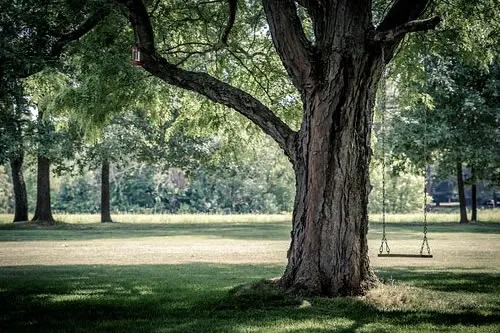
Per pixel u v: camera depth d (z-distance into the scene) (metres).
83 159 41.78
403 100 18.55
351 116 10.45
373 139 15.60
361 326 8.31
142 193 75.94
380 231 34.09
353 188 10.57
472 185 45.41
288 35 10.53
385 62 10.87
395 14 10.91
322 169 10.50
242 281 13.09
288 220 53.06
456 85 36.25
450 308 9.68
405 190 72.06
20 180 42.59
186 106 17.39
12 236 30.08
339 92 10.38
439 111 37.25
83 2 12.67
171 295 11.11
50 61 12.67
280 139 11.08
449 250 21.52
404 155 39.12
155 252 21.52
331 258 10.48
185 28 16.70
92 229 37.22
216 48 14.98
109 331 8.03
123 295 11.19
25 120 34.25
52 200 76.62
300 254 10.66
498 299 10.51
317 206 10.53
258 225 44.16
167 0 16.02
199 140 42.94
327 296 10.43
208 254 20.78
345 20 10.33
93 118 15.54
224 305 9.89
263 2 10.77
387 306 9.75
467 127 37.53
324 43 10.51
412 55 16.83
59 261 18.44
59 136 35.59
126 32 15.32
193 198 77.88
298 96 17.62
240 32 17.08
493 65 35.88
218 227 40.81
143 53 11.27
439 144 37.44
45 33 12.67
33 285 12.55
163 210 76.06
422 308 9.63
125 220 50.44
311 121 10.60
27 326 8.41
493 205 80.88
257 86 17.84
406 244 24.27
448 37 17.11
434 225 41.16
